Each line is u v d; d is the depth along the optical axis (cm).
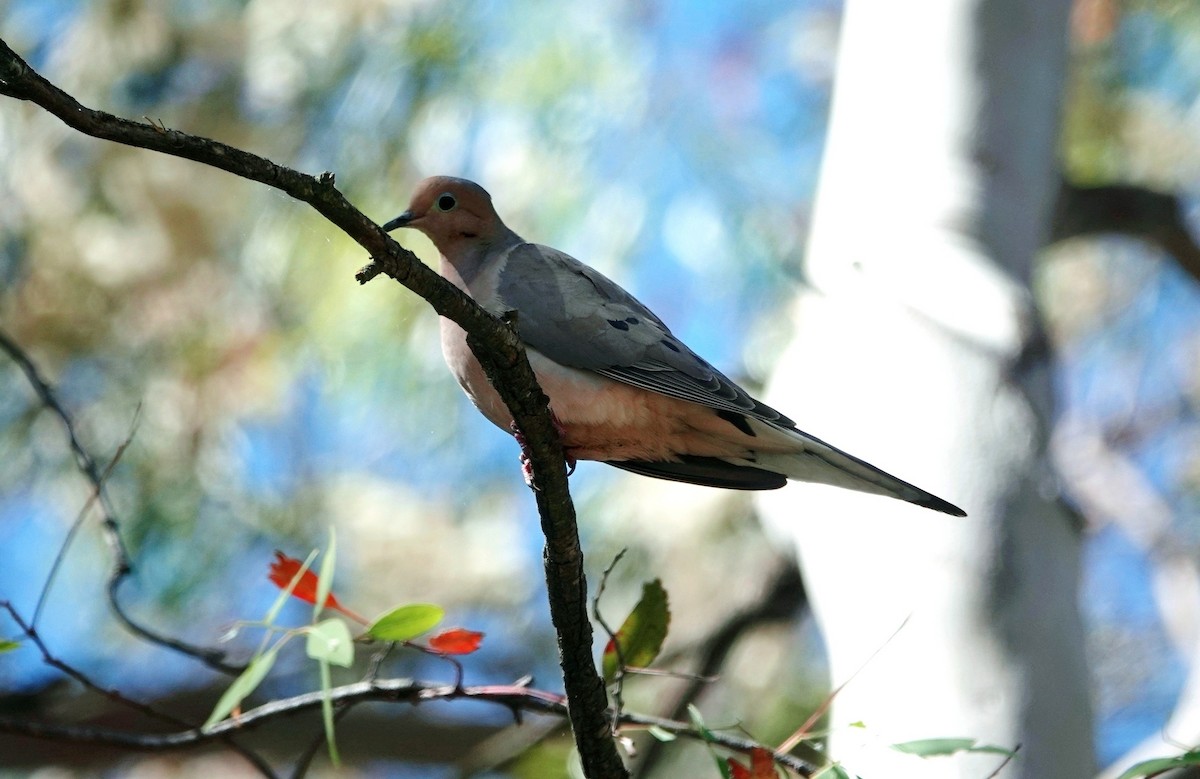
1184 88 1455
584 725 598
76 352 1277
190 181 1263
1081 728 813
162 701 1215
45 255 1262
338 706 665
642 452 769
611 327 733
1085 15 1351
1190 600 1490
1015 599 830
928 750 561
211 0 1313
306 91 1289
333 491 1353
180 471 1279
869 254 961
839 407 915
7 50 431
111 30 1284
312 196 482
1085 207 1270
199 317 1283
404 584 1352
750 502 1327
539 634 1361
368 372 1281
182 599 1295
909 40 1034
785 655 1310
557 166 1288
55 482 1272
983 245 958
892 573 852
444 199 808
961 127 1002
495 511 1383
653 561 1334
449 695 650
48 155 1261
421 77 1272
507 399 568
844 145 1037
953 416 873
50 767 1225
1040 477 862
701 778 1183
